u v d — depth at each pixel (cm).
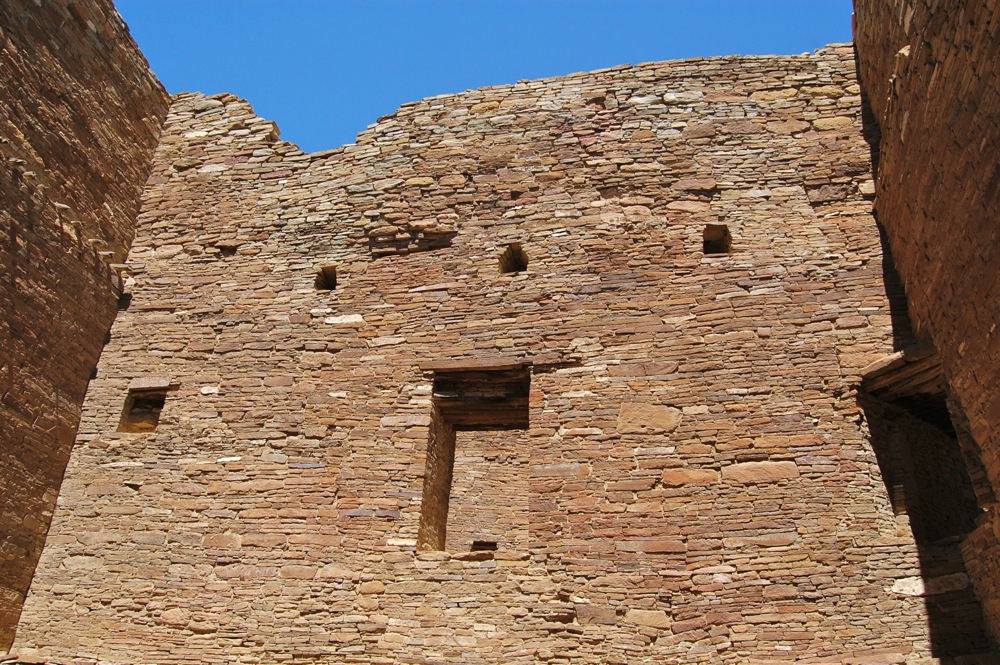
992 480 836
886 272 1073
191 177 1387
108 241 1288
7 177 1086
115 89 1338
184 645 994
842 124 1201
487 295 1163
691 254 1134
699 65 1284
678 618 908
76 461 1141
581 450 1024
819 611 887
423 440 1084
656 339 1080
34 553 1070
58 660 1002
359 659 953
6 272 1067
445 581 981
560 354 1094
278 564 1027
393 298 1196
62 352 1155
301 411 1130
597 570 950
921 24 814
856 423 986
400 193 1274
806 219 1139
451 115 1323
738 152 1207
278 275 1259
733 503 957
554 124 1277
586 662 905
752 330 1062
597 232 1174
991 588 823
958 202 798
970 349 829
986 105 699
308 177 1338
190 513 1080
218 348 1207
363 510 1045
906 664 838
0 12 1111
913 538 917
